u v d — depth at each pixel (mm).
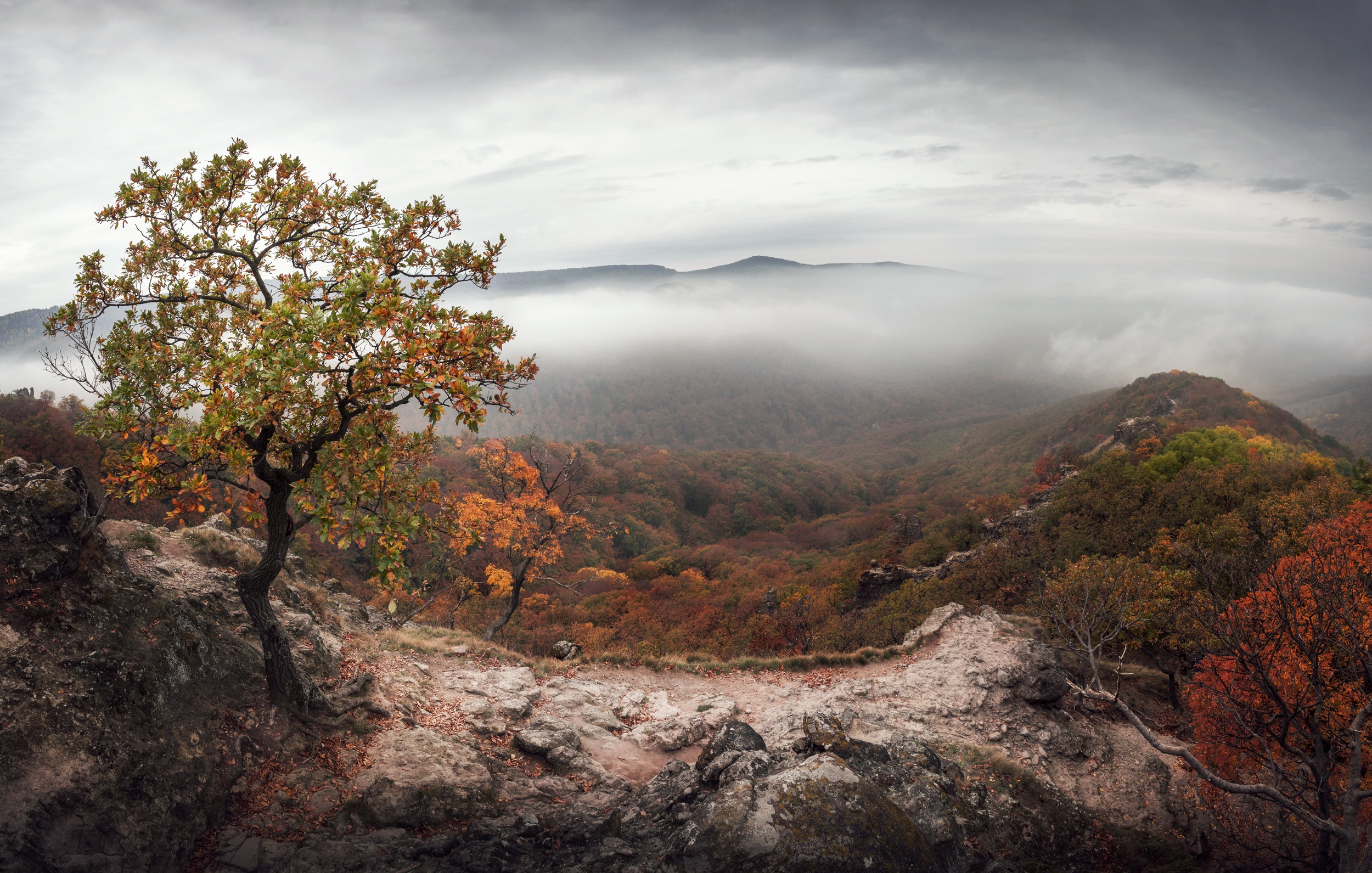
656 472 169875
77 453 51812
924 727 17328
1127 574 22250
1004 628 22062
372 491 10805
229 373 8781
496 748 13602
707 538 148250
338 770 11016
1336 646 10727
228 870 8641
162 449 10148
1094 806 15422
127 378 10156
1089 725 19078
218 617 12820
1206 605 13297
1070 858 12969
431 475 80938
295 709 11484
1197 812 15477
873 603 56031
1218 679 12992
